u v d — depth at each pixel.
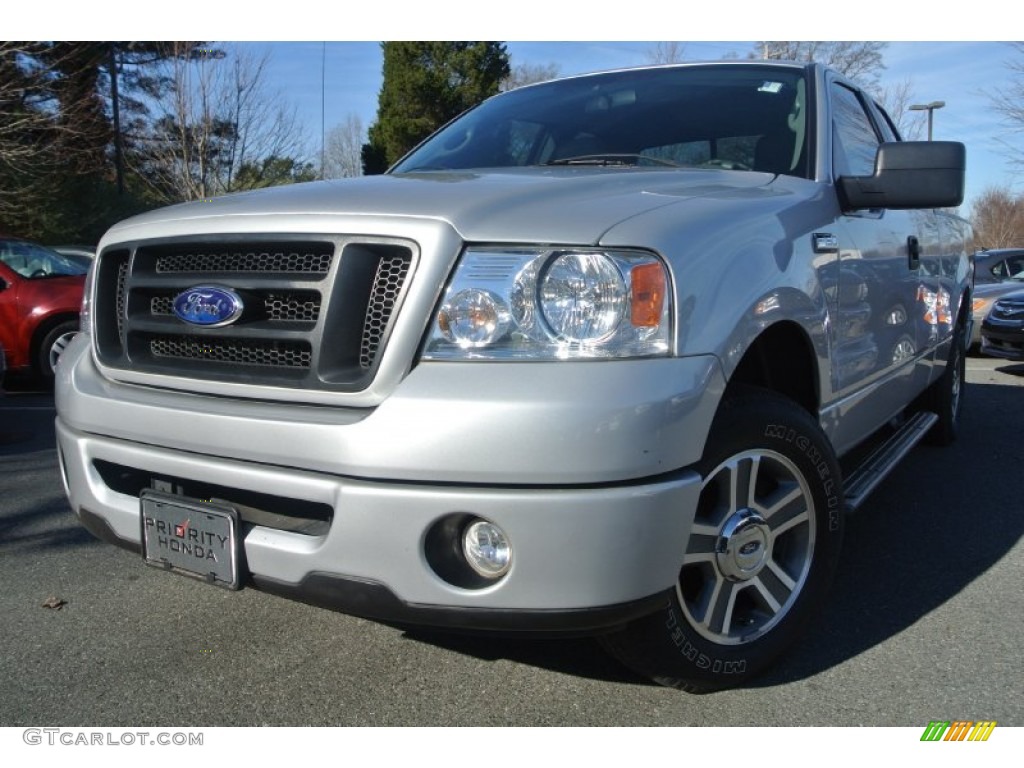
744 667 2.52
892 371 3.80
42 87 19.16
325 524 2.22
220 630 3.06
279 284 2.27
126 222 2.79
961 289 5.36
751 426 2.40
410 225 2.16
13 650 2.93
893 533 3.96
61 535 4.11
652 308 2.10
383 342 2.11
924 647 2.84
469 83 35.91
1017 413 6.84
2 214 20.95
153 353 2.61
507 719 2.45
